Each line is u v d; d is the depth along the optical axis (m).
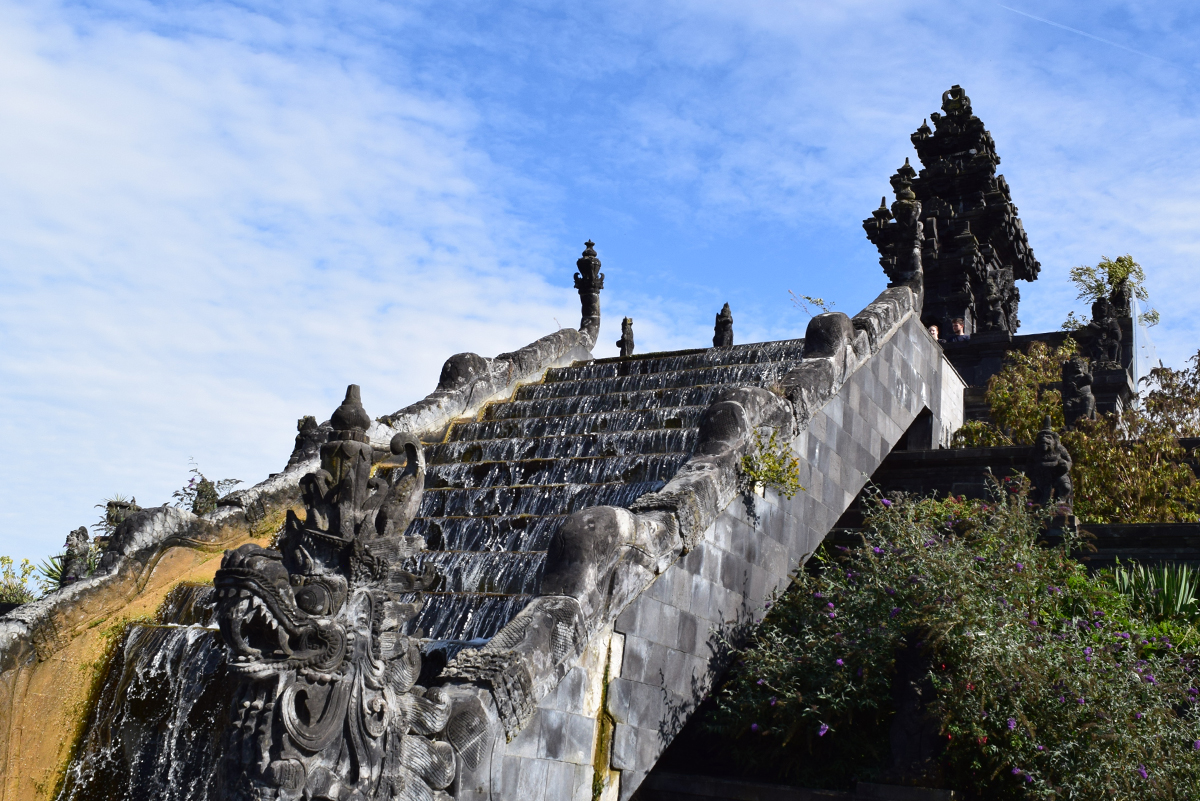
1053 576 11.55
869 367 13.82
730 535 10.11
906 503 12.34
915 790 9.28
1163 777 9.08
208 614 11.38
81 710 10.80
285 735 5.41
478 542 11.14
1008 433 19.47
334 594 5.71
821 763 10.37
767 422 10.94
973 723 9.34
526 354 17.36
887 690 10.30
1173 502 16.25
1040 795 9.01
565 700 7.78
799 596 11.20
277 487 13.30
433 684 7.33
